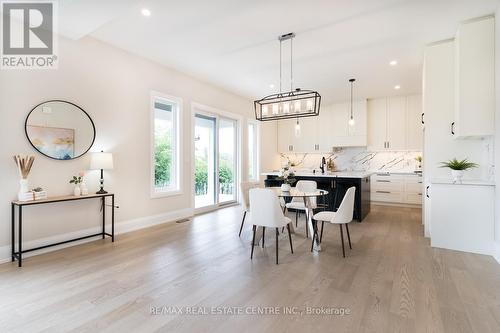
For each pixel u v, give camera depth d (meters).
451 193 3.17
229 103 6.09
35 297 2.07
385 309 1.92
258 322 1.77
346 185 4.73
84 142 3.43
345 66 4.41
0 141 2.77
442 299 2.05
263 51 3.85
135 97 4.05
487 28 2.95
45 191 3.03
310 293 2.16
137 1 2.57
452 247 3.18
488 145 3.21
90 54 3.50
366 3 2.65
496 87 2.91
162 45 3.70
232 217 4.93
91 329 1.69
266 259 2.90
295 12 2.81
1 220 2.78
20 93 2.91
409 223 4.55
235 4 2.68
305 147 7.60
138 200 4.12
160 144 4.63
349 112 6.88
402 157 6.68
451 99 3.47
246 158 6.68
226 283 2.33
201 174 5.48
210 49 3.80
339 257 2.96
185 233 3.88
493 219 2.98
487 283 2.31
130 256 2.96
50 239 3.16
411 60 4.13
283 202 4.20
